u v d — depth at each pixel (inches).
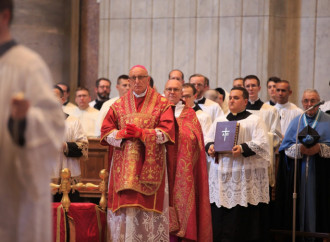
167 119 325.1
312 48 630.5
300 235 422.6
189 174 371.6
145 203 319.3
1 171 163.0
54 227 315.0
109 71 664.4
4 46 164.7
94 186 336.5
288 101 589.3
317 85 629.0
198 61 644.7
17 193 165.2
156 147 320.8
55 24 653.9
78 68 676.1
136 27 658.8
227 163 405.7
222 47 637.9
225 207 408.5
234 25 633.6
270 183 436.8
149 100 332.5
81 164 421.1
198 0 645.3
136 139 324.2
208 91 517.7
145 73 330.6
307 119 432.1
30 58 164.6
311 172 426.0
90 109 532.7
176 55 649.6
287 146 432.1
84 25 677.3
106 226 339.6
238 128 400.5
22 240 164.4
